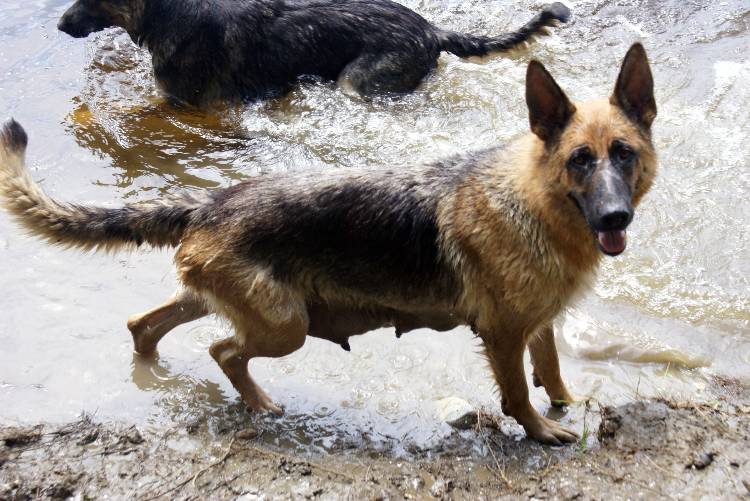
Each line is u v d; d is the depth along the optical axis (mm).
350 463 1987
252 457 1997
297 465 1978
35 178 2715
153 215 2102
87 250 2141
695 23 3355
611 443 1979
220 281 2045
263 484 1938
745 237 2465
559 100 1899
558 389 2096
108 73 3305
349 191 2037
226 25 3092
